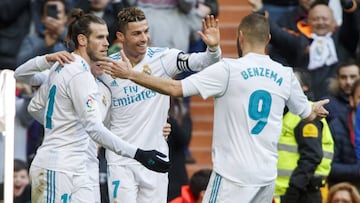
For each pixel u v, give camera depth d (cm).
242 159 1386
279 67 1409
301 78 1738
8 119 1337
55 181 1415
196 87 1373
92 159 1479
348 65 1869
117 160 1523
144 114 1512
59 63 1427
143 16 1505
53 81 1427
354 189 1739
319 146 1686
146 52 1518
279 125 1407
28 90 1983
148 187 1534
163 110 1523
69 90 1411
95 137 1393
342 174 1803
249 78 1388
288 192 1692
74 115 1420
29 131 1986
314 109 1443
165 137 1530
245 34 1406
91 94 1403
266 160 1393
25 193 1852
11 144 1334
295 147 1697
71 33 1448
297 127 1691
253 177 1386
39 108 1473
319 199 1709
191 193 1691
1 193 1716
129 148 1380
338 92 1866
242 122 1388
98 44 1438
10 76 1346
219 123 1396
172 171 1850
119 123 1516
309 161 1681
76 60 1427
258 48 1405
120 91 1505
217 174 1395
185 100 2006
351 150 1834
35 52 2058
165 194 1552
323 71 2055
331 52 2058
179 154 1856
